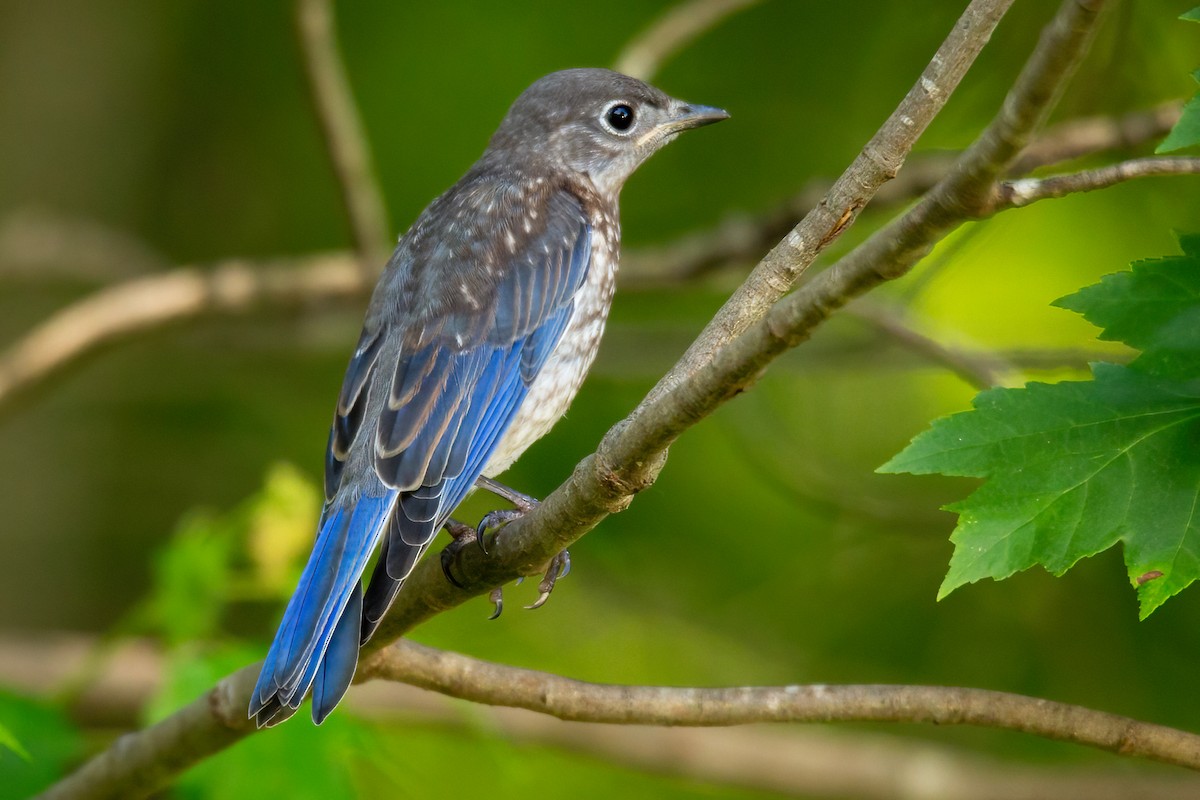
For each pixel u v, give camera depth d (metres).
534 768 12.72
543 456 13.88
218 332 14.82
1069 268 13.11
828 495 13.11
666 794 12.80
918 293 11.38
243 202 16.08
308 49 11.30
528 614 13.51
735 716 6.77
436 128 14.81
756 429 13.24
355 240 12.13
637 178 14.30
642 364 13.71
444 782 12.47
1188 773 12.49
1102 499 5.61
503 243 9.05
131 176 16.31
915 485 13.60
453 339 8.55
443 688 7.07
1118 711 12.40
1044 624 12.85
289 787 8.10
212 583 8.45
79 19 16.53
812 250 5.86
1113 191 12.62
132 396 15.87
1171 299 5.80
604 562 13.73
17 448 15.95
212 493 15.64
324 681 6.54
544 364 8.95
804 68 13.94
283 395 15.77
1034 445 5.71
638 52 11.38
